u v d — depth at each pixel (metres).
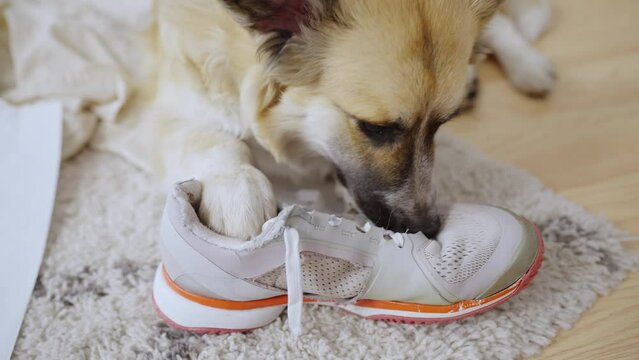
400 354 0.51
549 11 0.91
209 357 0.51
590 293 0.55
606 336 0.53
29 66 0.71
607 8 0.96
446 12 0.50
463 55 0.52
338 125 0.54
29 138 0.67
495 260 0.50
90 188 0.66
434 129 0.54
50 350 0.51
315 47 0.52
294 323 0.48
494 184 0.66
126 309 0.54
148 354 0.51
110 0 0.76
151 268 0.58
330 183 0.67
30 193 0.63
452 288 0.50
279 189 0.65
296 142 0.60
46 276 0.57
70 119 0.69
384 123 0.52
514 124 0.76
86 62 0.71
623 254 0.59
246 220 0.51
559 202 0.64
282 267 0.50
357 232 0.51
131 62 0.73
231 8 0.48
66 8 0.76
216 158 0.56
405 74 0.50
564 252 0.59
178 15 0.60
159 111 0.65
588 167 0.69
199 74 0.59
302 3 0.50
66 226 0.62
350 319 0.53
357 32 0.50
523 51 0.81
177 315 0.51
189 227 0.49
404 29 0.49
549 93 0.80
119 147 0.69
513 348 0.51
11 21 0.74
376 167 0.55
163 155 0.64
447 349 0.51
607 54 0.87
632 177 0.68
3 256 0.58
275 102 0.56
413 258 0.50
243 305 0.51
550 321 0.53
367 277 0.51
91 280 0.57
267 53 0.52
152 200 0.64
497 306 0.54
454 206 0.57
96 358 0.51
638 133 0.74
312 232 0.50
